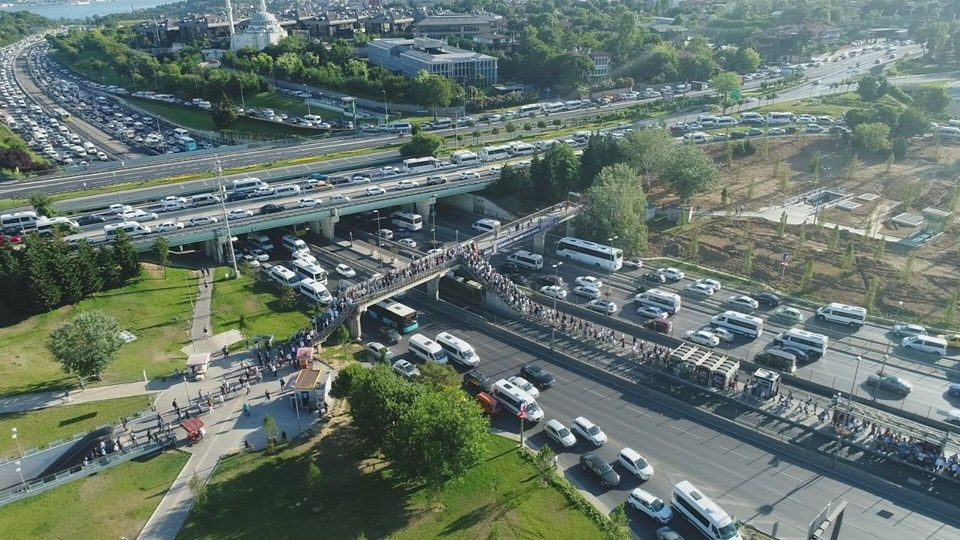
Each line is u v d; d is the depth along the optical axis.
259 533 69.81
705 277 138.75
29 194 171.62
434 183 176.75
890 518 74.56
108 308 117.44
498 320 121.88
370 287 118.38
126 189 176.25
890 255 140.88
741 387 97.88
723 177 193.00
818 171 187.88
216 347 107.19
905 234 151.25
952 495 76.81
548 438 88.81
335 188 175.12
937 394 96.62
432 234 168.00
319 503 73.56
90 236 141.00
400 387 81.25
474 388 100.62
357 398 80.94
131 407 89.12
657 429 90.81
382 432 79.06
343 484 77.38
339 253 154.25
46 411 86.94
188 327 114.31
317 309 122.38
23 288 110.81
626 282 137.88
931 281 129.88
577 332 114.44
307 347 101.50
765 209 170.12
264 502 74.00
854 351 109.19
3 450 78.31
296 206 157.12
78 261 118.88
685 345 105.56
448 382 90.69
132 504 73.00
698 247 151.12
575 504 76.00
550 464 77.81
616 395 98.94
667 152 170.88
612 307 123.12
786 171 193.50
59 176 190.38
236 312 121.06
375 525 71.75
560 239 156.25
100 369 91.00
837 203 170.75
